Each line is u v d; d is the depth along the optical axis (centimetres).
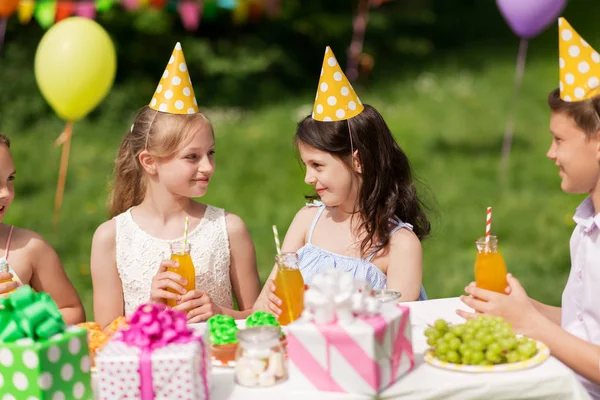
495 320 218
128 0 754
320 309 201
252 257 330
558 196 767
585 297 258
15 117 993
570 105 240
